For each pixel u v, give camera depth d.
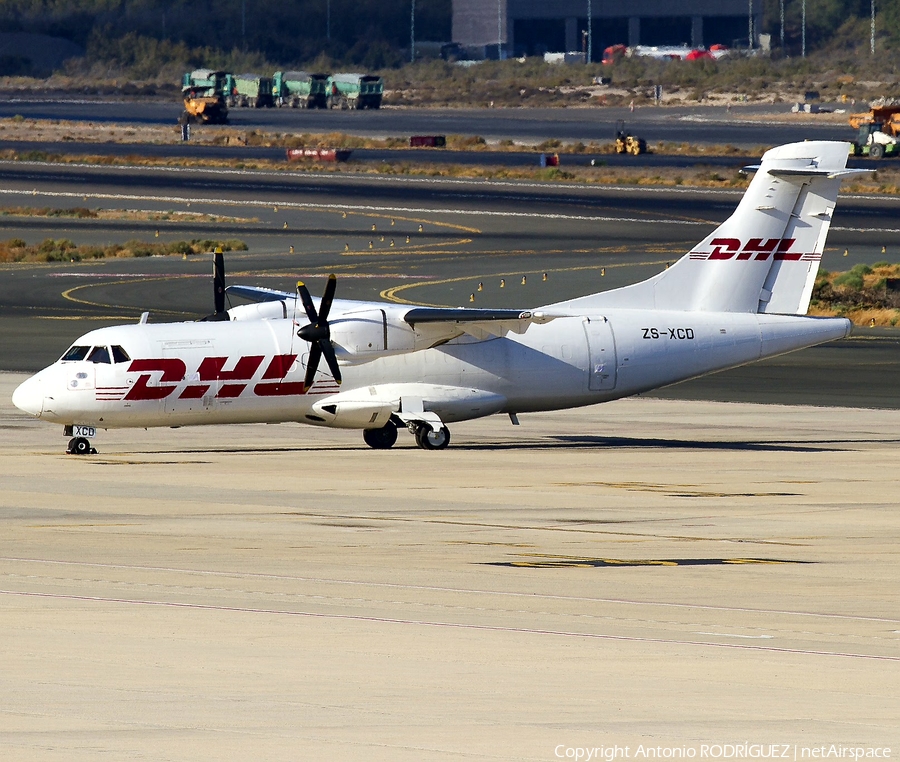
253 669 52.00
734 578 71.81
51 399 117.88
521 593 67.38
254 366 122.50
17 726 44.09
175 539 81.69
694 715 46.06
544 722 45.06
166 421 121.56
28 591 66.50
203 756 40.78
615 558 77.19
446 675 51.41
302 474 110.12
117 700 47.47
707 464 117.19
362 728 44.12
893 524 89.31
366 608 63.44
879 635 58.97
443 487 103.81
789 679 51.16
